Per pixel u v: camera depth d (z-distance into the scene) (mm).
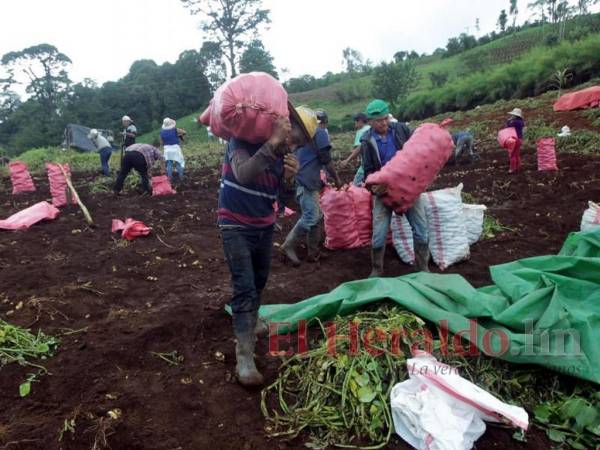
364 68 64250
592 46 22969
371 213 6008
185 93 64312
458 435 2646
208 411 3074
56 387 3309
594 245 4148
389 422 2869
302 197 5383
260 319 3973
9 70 62156
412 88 40688
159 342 3879
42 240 7090
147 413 3041
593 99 17016
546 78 24172
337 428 2906
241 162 3025
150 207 9477
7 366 3502
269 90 2979
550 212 7273
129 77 74250
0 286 5215
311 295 4793
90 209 9320
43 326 4219
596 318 3420
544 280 3662
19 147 52031
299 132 3441
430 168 4496
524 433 2865
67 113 55844
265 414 3033
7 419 3002
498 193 8828
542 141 10234
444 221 5270
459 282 3818
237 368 3340
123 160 10484
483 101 27859
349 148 19109
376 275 5078
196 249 6375
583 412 2879
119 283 5254
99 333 4043
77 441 2816
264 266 3502
